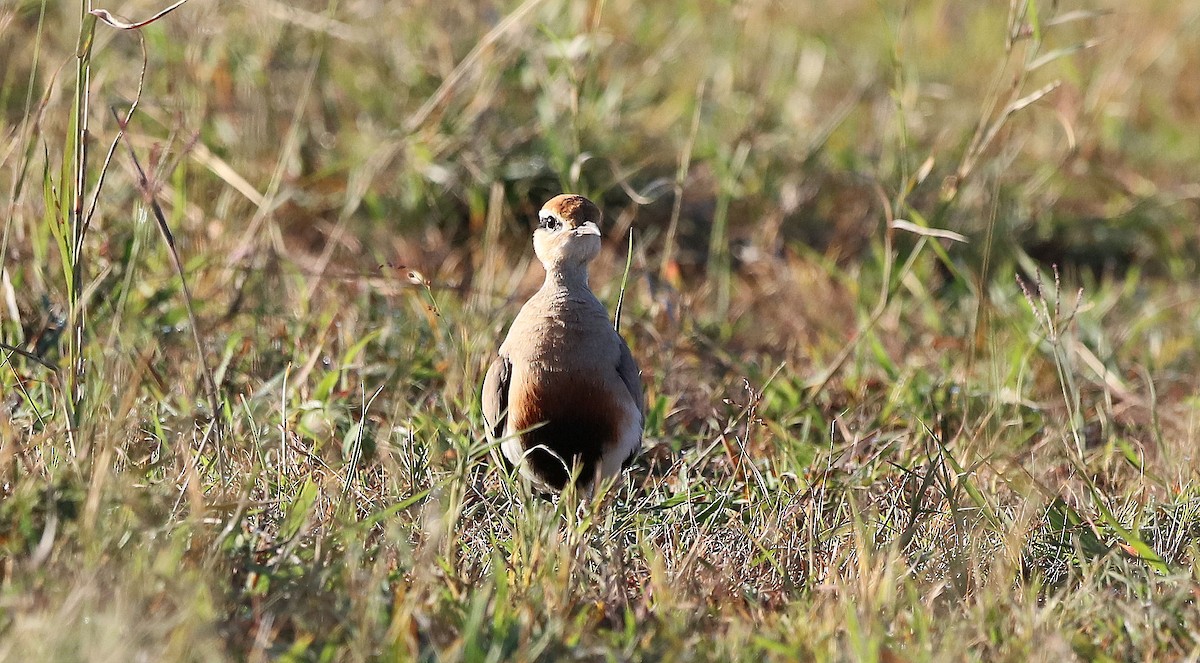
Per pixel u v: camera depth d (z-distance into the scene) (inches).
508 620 285.9
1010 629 304.7
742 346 533.3
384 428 401.7
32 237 452.4
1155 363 531.8
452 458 397.7
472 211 585.3
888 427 454.3
